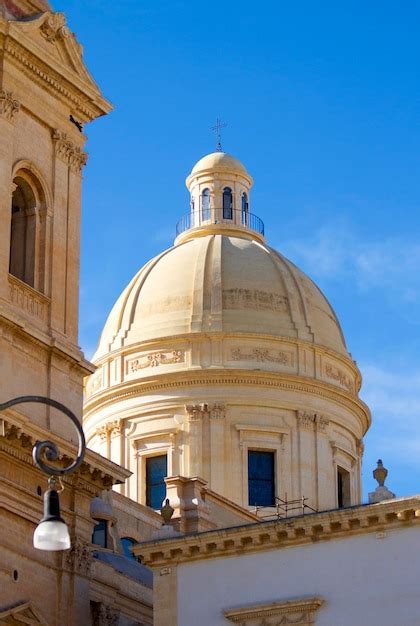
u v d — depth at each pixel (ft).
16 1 194.08
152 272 301.22
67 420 186.19
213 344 285.84
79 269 196.13
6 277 181.98
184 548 177.27
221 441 279.49
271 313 291.38
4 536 175.32
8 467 176.86
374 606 166.30
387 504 167.63
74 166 199.41
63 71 196.03
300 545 172.45
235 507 248.32
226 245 301.43
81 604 184.96
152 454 282.77
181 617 175.94
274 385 284.82
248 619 172.35
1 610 172.14
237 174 316.60
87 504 189.16
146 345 288.30
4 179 184.85
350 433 295.48
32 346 183.93
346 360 297.74
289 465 281.74
